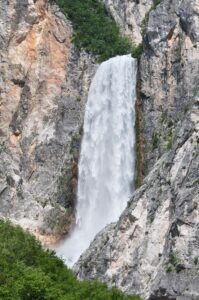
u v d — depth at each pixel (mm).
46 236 95812
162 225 81750
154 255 80500
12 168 99938
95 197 97000
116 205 95062
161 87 94062
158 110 93625
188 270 76062
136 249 82250
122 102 98938
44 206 98000
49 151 101500
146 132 94250
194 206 79438
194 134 84125
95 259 83750
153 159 91688
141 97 96375
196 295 74125
